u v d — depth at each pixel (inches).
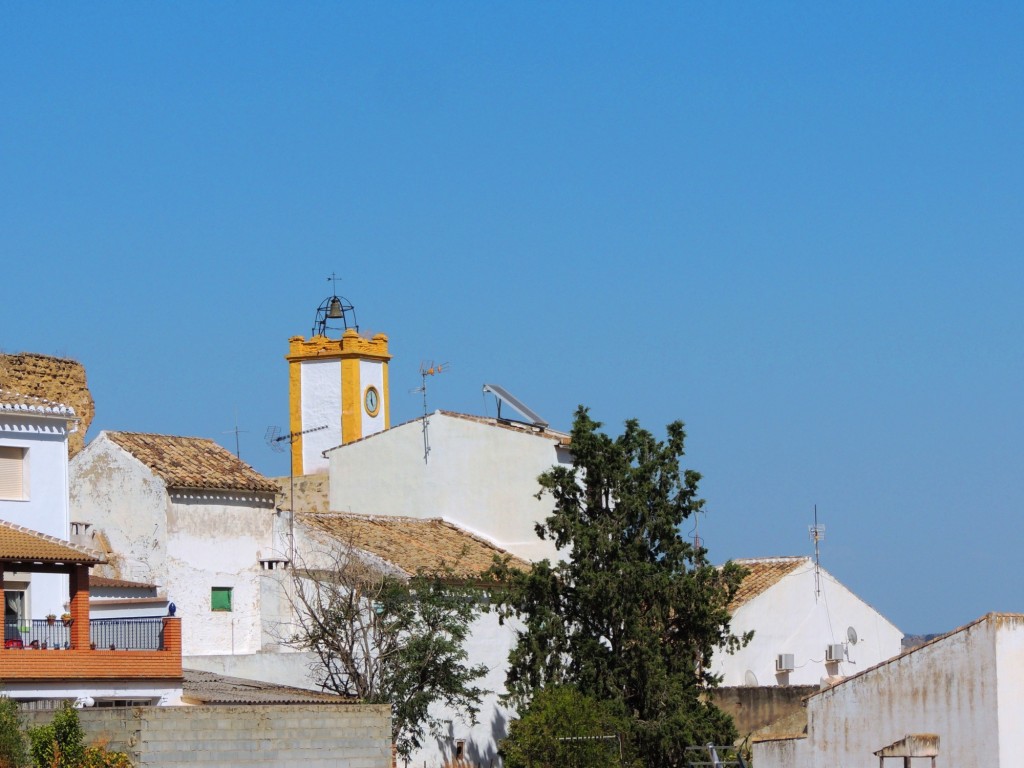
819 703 3454.7
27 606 3410.4
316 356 7637.8
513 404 5093.5
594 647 3937.0
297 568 4318.4
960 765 3292.3
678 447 4101.9
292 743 2795.3
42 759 2657.5
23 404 3668.8
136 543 4345.5
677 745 3818.9
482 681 4212.6
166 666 3277.6
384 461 5118.1
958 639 3326.8
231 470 4532.5
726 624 4069.9
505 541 4889.3
